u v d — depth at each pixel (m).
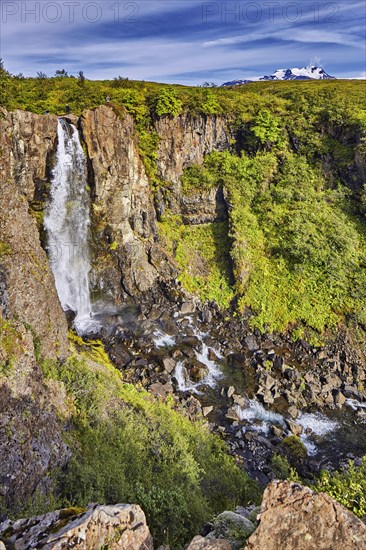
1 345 15.09
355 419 26.73
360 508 10.62
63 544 6.58
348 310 33.41
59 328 21.67
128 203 37.09
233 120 43.34
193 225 41.44
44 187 32.78
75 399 18.94
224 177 41.28
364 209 38.59
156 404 23.55
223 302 36.59
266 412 26.61
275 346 32.72
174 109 39.06
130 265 36.84
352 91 48.72
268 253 37.81
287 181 41.16
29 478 13.20
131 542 7.14
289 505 7.14
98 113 33.91
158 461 17.25
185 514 13.09
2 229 18.72
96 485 13.83
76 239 35.31
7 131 28.91
